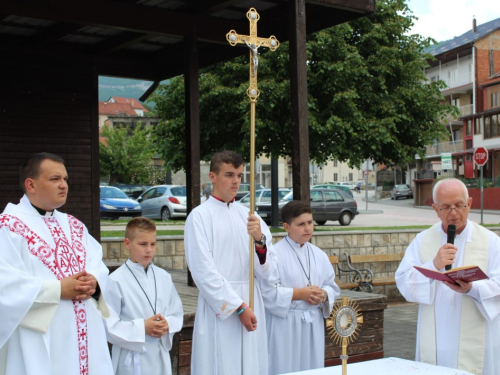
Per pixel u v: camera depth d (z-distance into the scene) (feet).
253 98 12.53
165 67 30.48
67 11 21.31
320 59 46.73
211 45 28.04
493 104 128.88
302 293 13.60
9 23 24.97
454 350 11.85
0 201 27.17
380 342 19.35
